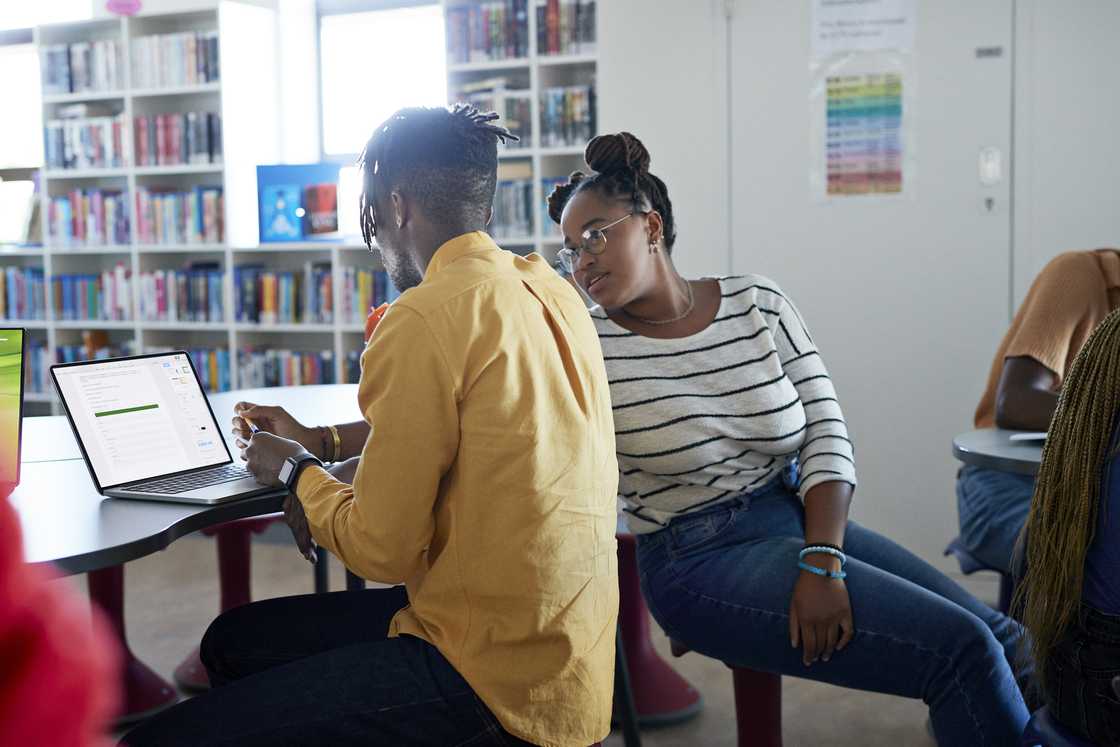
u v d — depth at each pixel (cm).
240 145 489
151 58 497
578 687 135
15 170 560
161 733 134
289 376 488
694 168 383
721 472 184
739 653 175
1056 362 238
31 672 31
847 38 364
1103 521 138
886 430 374
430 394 130
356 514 135
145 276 509
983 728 154
